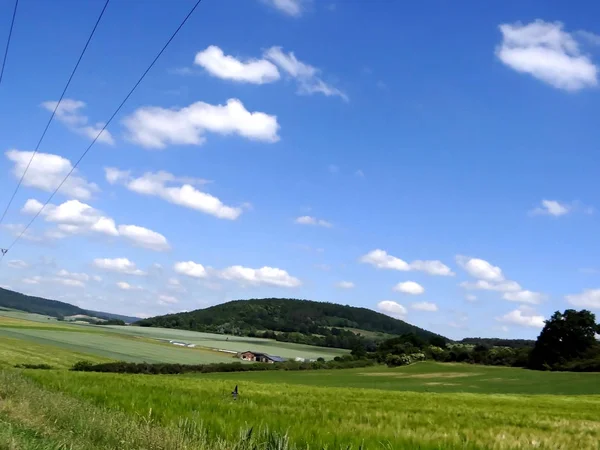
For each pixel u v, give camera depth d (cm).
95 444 950
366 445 1270
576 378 8344
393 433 1533
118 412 1340
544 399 4941
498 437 1650
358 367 11300
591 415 3216
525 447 1511
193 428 1134
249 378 7756
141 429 1027
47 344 9388
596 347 10406
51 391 1902
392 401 3494
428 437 1510
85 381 2848
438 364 11469
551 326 10469
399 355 12319
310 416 1848
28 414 1159
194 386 3422
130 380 3394
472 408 3275
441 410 2848
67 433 988
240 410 1812
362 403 3047
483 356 12081
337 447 1215
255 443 1031
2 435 855
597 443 1747
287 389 4297
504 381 8119
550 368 10288
